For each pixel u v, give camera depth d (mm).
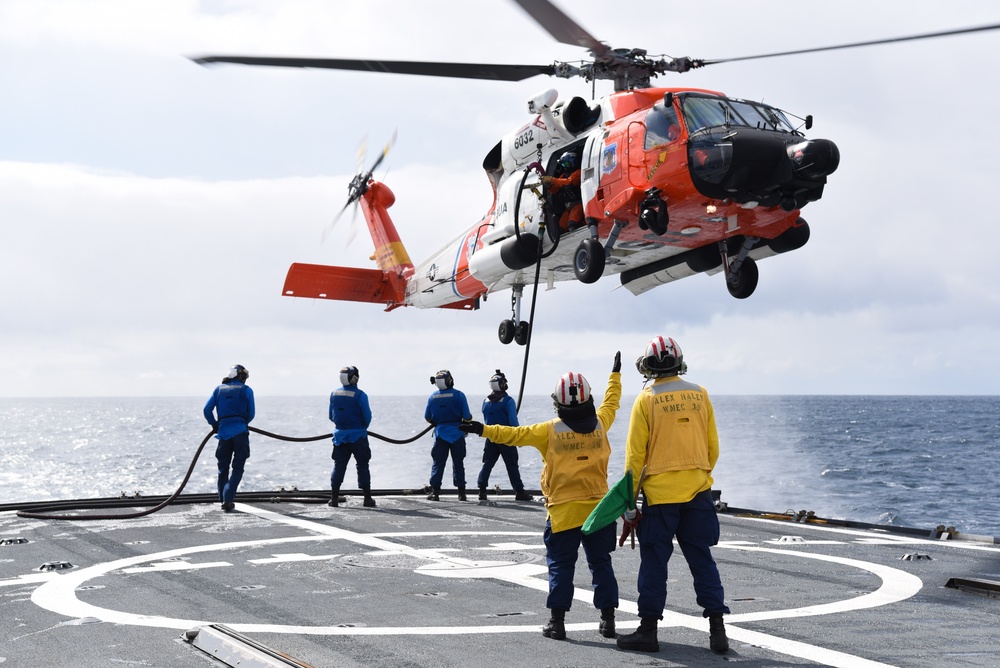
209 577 7520
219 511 12266
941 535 10172
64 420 156125
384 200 21422
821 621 5957
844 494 33188
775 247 12648
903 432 82125
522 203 14070
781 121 11352
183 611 6223
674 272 13984
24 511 12000
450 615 6141
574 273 14117
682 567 8109
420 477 38562
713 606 5203
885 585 7215
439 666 4855
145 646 5281
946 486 35906
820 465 44781
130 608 6320
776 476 39250
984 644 5348
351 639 5445
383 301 21344
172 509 12453
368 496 13055
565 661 4977
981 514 28578
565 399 5543
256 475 40875
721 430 86250
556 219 13367
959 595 6832
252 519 11398
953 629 5734
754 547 9336
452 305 19688
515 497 14312
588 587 7227
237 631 5621
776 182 10938
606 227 12789
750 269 13102
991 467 44250
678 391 5457
